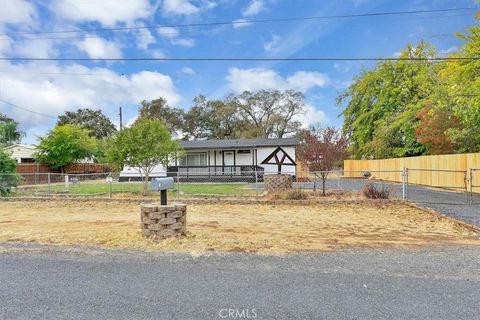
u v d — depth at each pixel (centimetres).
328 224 766
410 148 2292
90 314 306
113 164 1416
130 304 328
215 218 854
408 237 627
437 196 1245
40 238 621
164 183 625
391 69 2630
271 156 1739
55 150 2708
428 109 1892
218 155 2514
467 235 642
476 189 1344
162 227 603
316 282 384
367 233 664
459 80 1334
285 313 305
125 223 790
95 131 4719
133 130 1383
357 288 364
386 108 2670
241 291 358
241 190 1532
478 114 1268
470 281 384
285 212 959
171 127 3906
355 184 1956
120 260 478
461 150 1694
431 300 331
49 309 317
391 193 1201
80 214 957
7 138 3616
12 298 344
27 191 1605
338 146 1334
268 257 489
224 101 3994
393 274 411
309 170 1453
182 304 327
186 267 443
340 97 3156
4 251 532
